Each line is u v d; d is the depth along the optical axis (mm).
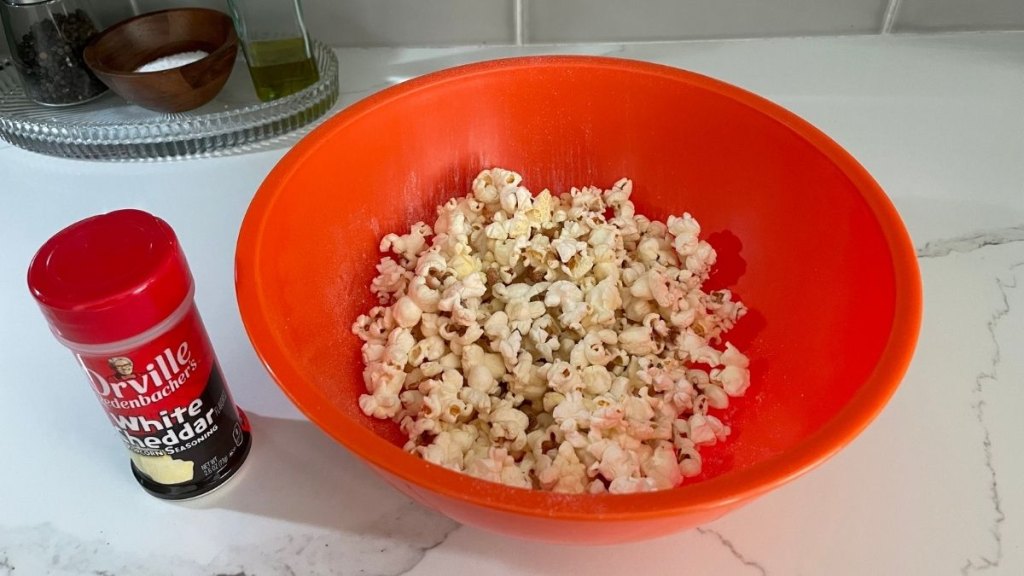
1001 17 946
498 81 689
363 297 687
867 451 580
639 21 944
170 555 533
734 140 666
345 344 645
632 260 723
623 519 389
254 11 820
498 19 940
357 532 542
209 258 738
